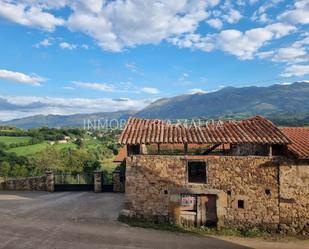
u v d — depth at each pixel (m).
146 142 17.28
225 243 15.06
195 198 17.42
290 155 16.86
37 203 22.28
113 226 16.83
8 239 14.08
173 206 17.28
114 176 27.62
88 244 13.97
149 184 17.56
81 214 19.16
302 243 15.41
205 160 17.22
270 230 16.69
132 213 17.73
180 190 17.25
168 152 22.27
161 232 16.23
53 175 28.33
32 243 13.72
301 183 16.73
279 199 16.73
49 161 43.34
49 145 58.38
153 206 17.52
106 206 21.45
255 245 14.95
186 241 15.09
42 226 16.33
